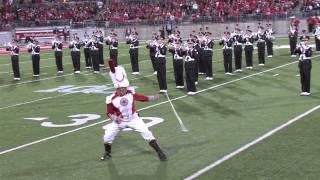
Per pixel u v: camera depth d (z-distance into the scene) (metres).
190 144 11.20
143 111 15.12
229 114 14.27
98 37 27.75
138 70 24.55
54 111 15.86
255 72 23.17
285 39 42.91
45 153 10.98
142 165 9.81
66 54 37.59
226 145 10.99
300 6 48.19
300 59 16.86
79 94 19.00
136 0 54.47
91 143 11.66
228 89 18.72
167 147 11.04
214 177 8.88
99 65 26.83
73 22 51.06
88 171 9.58
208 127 12.77
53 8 54.47
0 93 20.22
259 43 25.67
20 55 38.31
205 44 21.56
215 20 48.69
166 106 15.81
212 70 23.17
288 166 9.35
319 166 9.30
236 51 23.80
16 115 15.45
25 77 25.19
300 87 18.52
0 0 54.66
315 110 14.37
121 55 34.75
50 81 23.30
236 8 49.31
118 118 9.97
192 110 15.05
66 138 12.26
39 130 13.26
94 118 14.49
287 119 13.34
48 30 49.25
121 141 11.71
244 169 9.26
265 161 9.70
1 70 28.78
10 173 9.63
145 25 50.31
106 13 53.31
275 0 49.09
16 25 49.47
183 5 51.75
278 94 17.23
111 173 9.41
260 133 11.93
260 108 14.96
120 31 50.88
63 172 9.58
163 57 18.50
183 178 8.89
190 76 17.81
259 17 47.66
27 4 54.88
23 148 11.49
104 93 19.00
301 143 10.90
